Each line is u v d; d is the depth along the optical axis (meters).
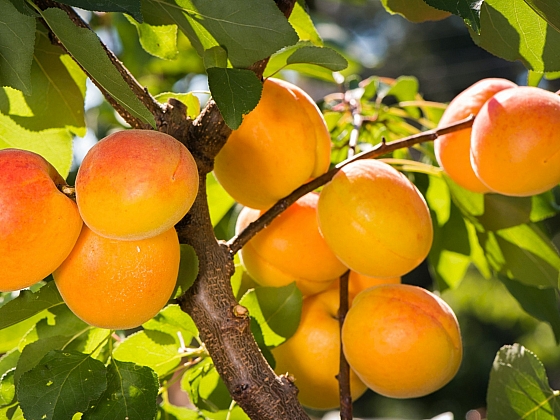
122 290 0.52
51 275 0.57
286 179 0.61
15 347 0.62
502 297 2.45
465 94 0.67
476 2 0.52
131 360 0.61
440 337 0.59
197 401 0.62
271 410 0.55
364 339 0.60
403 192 0.60
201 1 0.54
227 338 0.56
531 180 0.61
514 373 0.63
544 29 0.58
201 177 0.57
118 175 0.49
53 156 0.66
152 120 0.52
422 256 0.60
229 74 0.54
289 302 0.62
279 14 0.54
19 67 0.53
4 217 0.49
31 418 0.52
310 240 0.63
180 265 0.55
